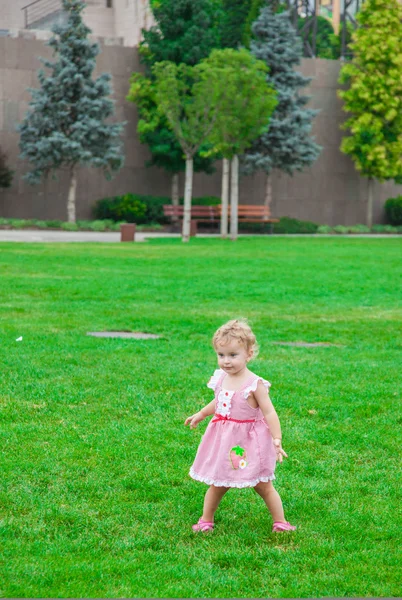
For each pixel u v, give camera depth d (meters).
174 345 9.96
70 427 6.41
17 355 8.98
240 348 4.62
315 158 40.12
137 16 51.09
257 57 39.16
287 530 4.62
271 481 5.09
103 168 37.97
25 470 5.46
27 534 4.48
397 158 42.72
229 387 4.69
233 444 4.60
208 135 29.31
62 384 7.72
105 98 36.78
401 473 5.62
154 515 4.82
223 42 45.00
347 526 4.71
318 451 6.07
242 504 5.04
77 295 14.33
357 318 12.56
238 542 4.48
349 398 7.48
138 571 4.08
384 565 4.20
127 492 5.16
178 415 6.85
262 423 4.67
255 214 38.47
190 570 4.10
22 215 39.69
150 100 39.69
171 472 5.52
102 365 8.61
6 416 6.65
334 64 44.78
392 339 10.85
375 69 42.16
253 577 4.04
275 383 7.99
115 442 6.09
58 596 3.81
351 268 20.52
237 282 16.95
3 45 38.84
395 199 46.16
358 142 42.84
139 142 41.62
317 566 4.19
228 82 28.27
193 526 4.67
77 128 35.94
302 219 45.19
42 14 52.50
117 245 26.52
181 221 39.19
